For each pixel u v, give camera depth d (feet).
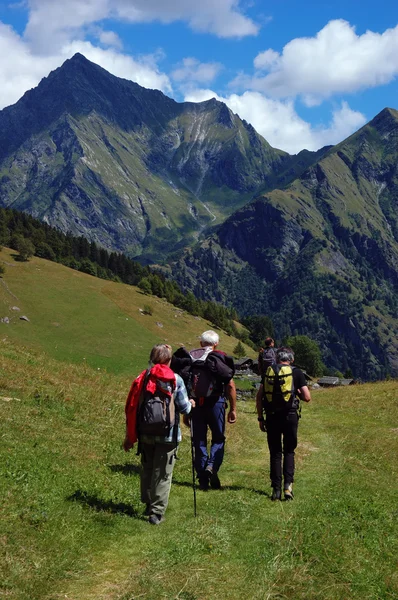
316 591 18.79
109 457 36.24
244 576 19.90
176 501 29.68
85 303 503.61
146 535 23.95
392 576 20.08
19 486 25.94
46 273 553.64
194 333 538.47
